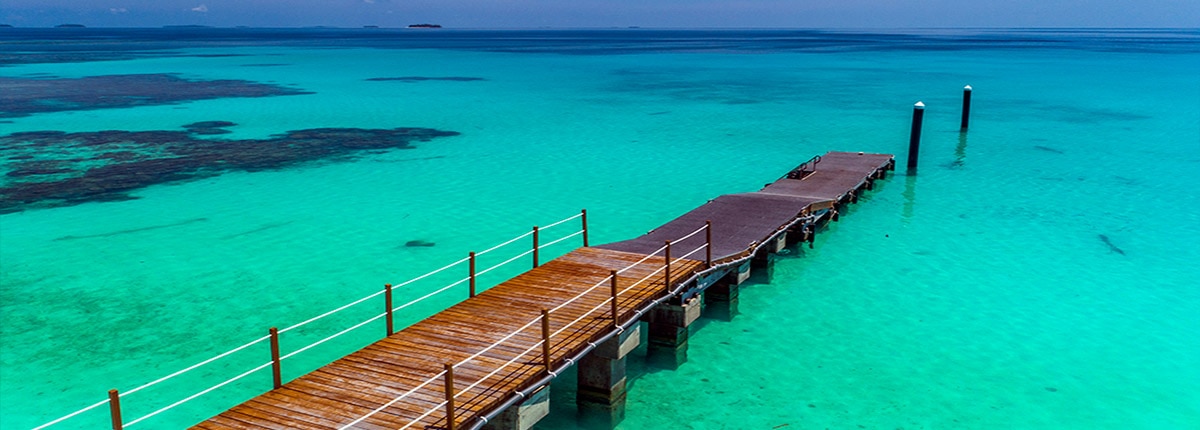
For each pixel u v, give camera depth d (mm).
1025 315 19109
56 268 22516
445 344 13508
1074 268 22484
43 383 15805
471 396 11625
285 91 68375
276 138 44125
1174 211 28734
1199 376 16031
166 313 19422
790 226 22344
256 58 122000
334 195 31156
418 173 35188
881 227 26625
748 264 19078
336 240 25422
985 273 22062
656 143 42844
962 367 16453
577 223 27578
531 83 77188
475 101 61531
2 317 19031
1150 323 18641
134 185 32562
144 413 14719
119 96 63812
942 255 23641
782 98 63719
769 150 40781
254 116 52562
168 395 15406
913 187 32406
